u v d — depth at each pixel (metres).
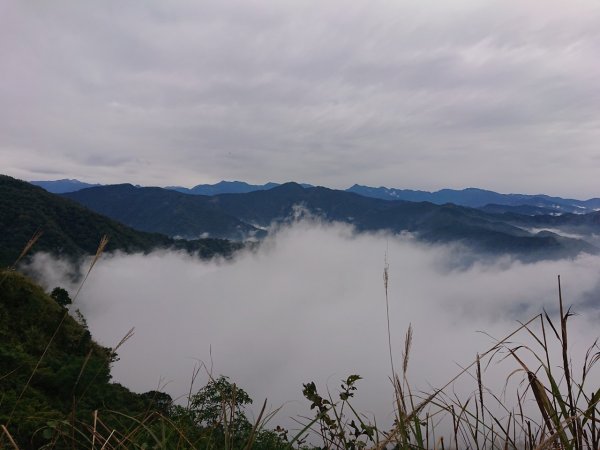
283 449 1.88
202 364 2.30
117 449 1.77
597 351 1.31
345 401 2.01
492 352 1.41
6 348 9.49
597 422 1.22
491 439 1.34
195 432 2.09
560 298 1.32
